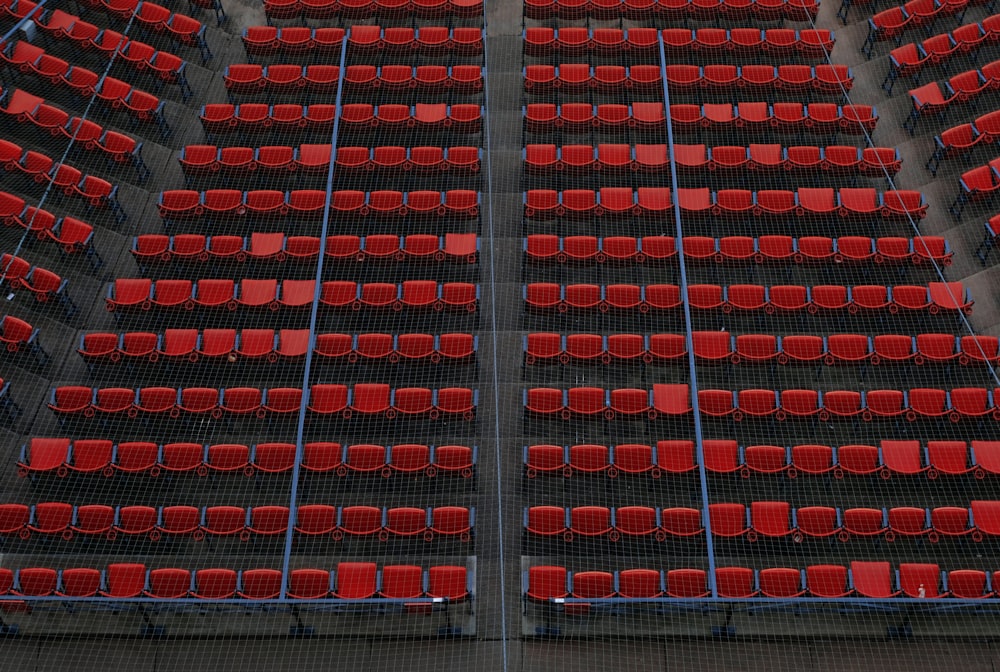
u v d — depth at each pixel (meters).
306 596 12.91
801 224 16.61
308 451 13.94
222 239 15.98
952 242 16.53
